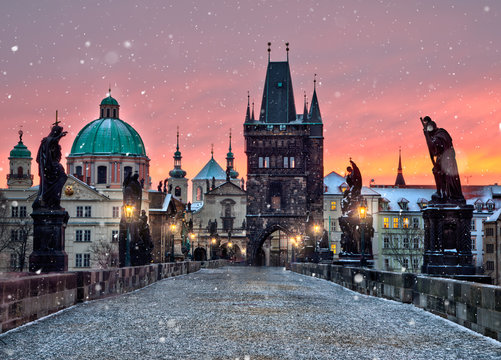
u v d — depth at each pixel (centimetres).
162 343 1346
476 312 1538
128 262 3984
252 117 14100
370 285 2839
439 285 1870
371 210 13725
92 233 12481
